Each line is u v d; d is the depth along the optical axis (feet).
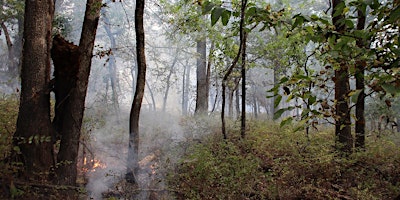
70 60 16.94
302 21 6.73
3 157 14.98
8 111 22.48
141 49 21.57
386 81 5.68
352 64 6.72
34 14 16.62
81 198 17.28
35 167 15.90
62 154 17.42
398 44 6.07
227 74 25.32
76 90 17.54
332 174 19.13
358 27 17.60
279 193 17.42
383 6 6.35
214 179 19.06
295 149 22.45
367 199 16.01
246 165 20.12
